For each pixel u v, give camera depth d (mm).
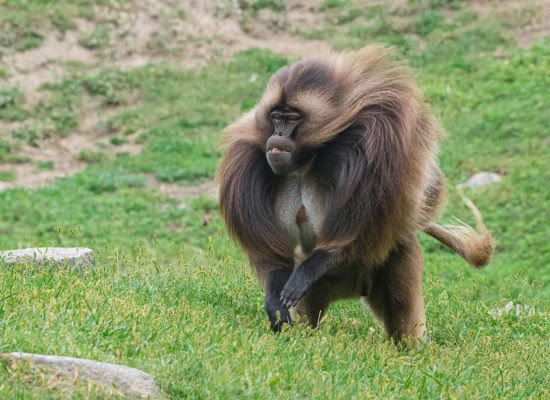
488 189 43562
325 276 16766
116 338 12672
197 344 12602
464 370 14508
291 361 13023
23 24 69875
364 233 14680
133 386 10500
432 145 15945
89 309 13570
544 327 19594
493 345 17438
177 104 64188
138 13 73562
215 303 18391
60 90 65312
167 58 71000
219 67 69188
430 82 58938
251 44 72938
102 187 51094
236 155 15617
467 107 54281
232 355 12477
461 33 66625
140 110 63875
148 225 44312
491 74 58844
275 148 14602
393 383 13078
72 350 11438
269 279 15656
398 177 14555
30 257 19312
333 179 15109
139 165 55062
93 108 64625
